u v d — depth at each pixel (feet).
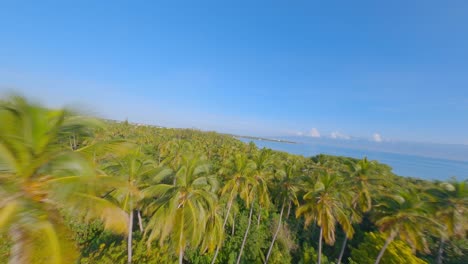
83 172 18.11
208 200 40.96
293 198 77.77
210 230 48.37
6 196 16.01
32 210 16.69
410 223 49.37
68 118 17.71
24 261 15.24
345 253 82.84
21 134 16.43
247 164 71.67
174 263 45.21
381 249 58.23
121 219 20.99
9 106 15.19
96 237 55.52
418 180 145.59
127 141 23.00
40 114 16.60
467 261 66.74
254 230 82.53
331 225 56.75
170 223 36.40
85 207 19.54
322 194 57.93
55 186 18.08
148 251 44.32
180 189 38.96
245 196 77.92
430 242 73.46
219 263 65.00
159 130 336.49
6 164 15.89
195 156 43.47
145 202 51.47
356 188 74.28
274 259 70.49
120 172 40.63
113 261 41.91
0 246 33.71
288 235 87.04
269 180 97.96
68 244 17.99
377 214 57.41
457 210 54.49
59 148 18.80
